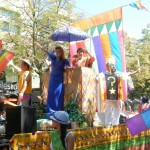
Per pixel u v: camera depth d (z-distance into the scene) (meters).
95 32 10.91
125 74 9.35
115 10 10.55
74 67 8.52
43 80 9.53
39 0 20.00
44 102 9.36
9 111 5.95
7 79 12.45
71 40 9.62
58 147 5.34
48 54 8.52
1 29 19.78
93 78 8.69
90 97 8.51
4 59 7.59
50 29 19.67
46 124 7.55
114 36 10.55
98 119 9.05
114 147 8.73
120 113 9.77
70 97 8.43
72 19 20.81
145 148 10.44
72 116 8.05
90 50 10.81
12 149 5.45
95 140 7.87
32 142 5.84
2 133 6.47
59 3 20.52
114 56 10.48
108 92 8.80
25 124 5.92
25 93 8.01
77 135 7.16
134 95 32.91
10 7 20.05
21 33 19.84
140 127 7.66
